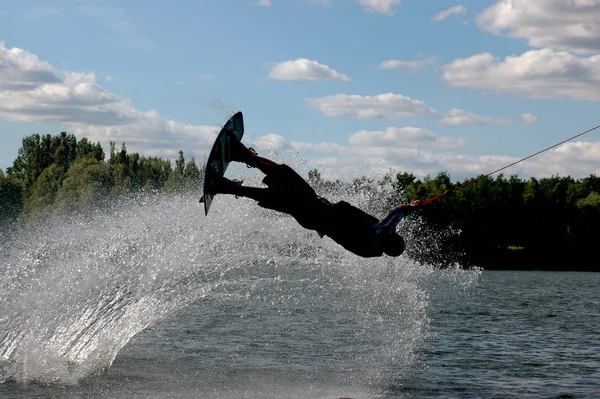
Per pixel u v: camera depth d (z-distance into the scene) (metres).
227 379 15.09
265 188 11.22
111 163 93.88
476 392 14.62
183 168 71.56
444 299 38.00
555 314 31.89
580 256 121.00
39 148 112.88
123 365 16.33
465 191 112.81
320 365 16.89
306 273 29.42
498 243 115.31
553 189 122.69
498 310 33.00
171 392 13.75
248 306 26.20
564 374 16.72
